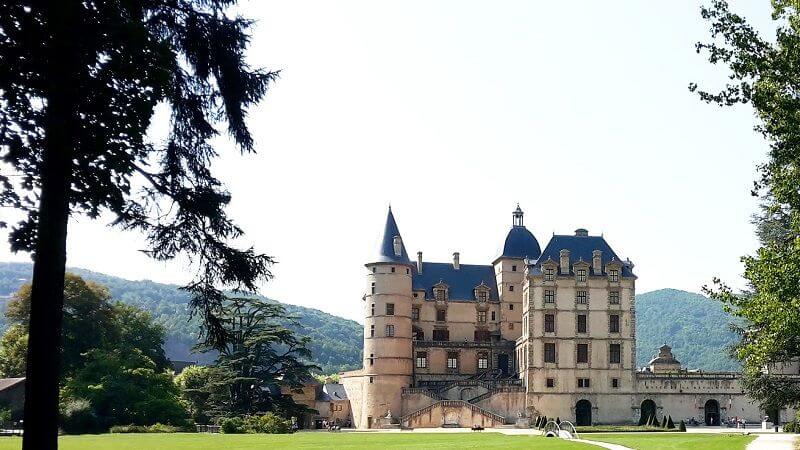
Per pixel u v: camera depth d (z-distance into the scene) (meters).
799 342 47.03
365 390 120.44
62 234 19.98
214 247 23.45
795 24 32.59
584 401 112.31
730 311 36.28
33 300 19.86
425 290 129.62
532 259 130.75
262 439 65.19
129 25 19.19
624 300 114.81
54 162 19.58
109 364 87.88
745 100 32.59
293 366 104.50
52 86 19.11
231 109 22.86
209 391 97.44
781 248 35.09
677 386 113.12
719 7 32.72
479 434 79.12
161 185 22.91
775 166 35.28
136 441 60.94
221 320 24.89
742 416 112.25
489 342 126.44
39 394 19.83
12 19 18.89
